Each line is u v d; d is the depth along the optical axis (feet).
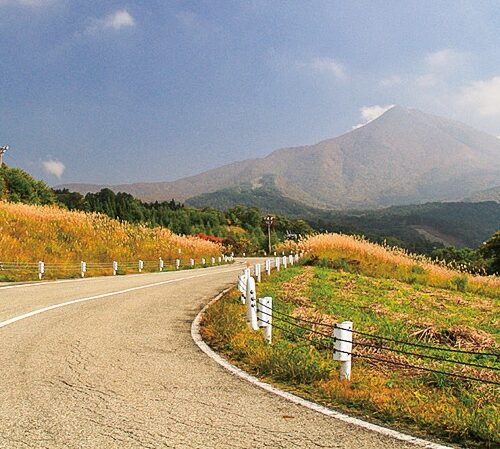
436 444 15.53
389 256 110.83
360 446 15.19
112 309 44.75
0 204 131.85
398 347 34.35
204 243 186.29
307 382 22.70
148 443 15.07
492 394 23.68
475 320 49.19
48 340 30.27
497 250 169.58
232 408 18.66
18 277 81.35
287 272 82.94
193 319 40.27
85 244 124.57
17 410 17.90
